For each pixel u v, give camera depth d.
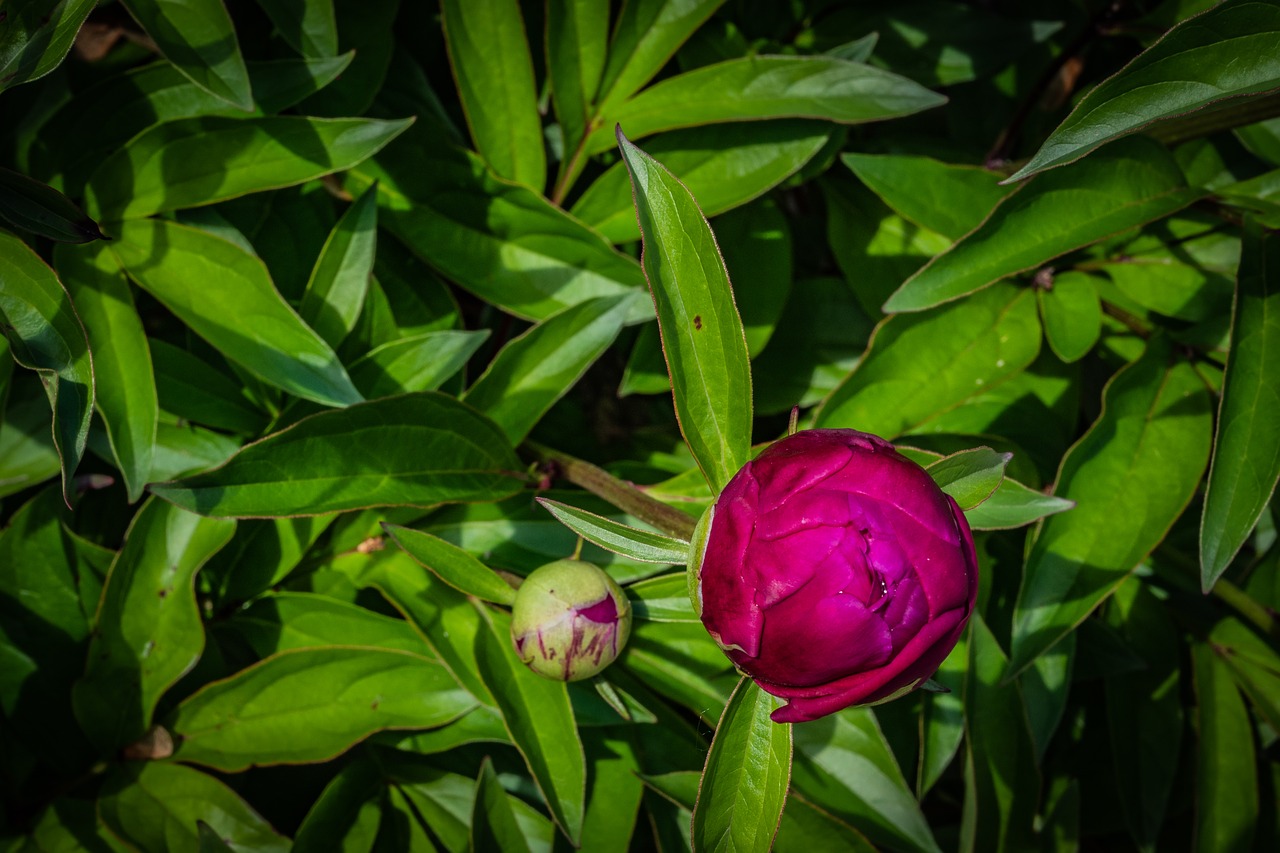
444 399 0.59
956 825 0.71
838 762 0.62
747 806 0.53
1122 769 0.66
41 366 0.54
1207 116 0.62
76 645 0.62
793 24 0.71
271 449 0.57
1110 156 0.60
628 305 0.62
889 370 0.64
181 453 0.62
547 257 0.65
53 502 0.61
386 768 0.63
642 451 0.69
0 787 0.61
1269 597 0.67
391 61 0.66
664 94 0.65
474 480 0.60
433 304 0.65
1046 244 0.61
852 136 0.72
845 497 0.50
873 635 0.50
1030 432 0.66
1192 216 0.66
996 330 0.65
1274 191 0.63
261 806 0.64
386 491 0.58
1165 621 0.68
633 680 0.62
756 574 0.50
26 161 0.61
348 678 0.61
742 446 0.54
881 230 0.68
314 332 0.59
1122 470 0.62
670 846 0.63
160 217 0.60
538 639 0.57
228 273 0.59
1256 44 0.52
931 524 0.50
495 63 0.64
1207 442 0.62
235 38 0.57
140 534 0.60
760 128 0.65
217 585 0.62
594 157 0.69
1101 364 0.72
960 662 0.65
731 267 0.67
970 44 0.71
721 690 0.61
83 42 0.65
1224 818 0.66
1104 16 0.68
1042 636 0.60
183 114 0.61
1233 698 0.67
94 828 0.60
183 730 0.61
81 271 0.58
